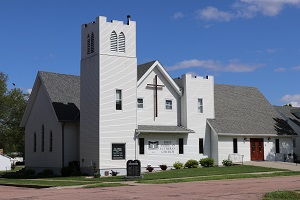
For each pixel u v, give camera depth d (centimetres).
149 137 4431
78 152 4534
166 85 4700
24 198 2220
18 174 4906
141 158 4347
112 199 2116
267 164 4706
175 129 4588
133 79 4256
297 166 4559
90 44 4212
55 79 4919
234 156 4944
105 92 4078
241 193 2345
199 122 4844
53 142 4625
